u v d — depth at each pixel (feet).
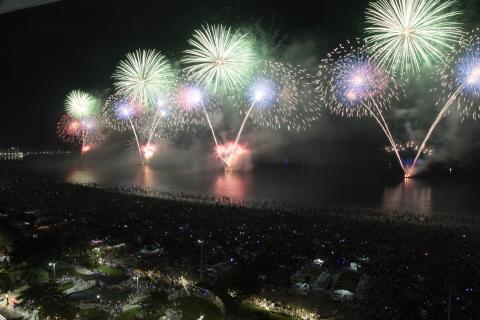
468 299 152.46
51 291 150.30
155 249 207.92
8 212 272.92
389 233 237.25
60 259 191.93
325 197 407.03
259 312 147.95
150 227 245.65
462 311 145.28
